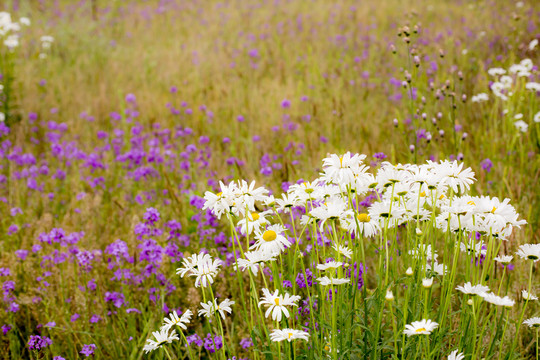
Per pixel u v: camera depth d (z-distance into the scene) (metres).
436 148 5.24
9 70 8.23
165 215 4.69
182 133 6.51
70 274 3.84
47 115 8.05
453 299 3.01
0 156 6.20
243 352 3.30
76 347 3.42
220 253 3.81
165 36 13.05
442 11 12.91
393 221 2.83
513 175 4.70
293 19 13.72
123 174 5.85
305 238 3.59
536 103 5.88
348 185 2.53
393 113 6.94
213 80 9.07
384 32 11.52
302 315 2.98
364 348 2.48
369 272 3.54
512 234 3.38
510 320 2.50
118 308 3.51
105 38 12.46
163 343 2.46
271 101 7.62
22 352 3.32
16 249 4.27
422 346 2.45
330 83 8.41
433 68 7.37
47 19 14.11
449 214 2.47
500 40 9.11
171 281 3.67
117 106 8.24
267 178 4.82
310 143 5.97
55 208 5.23
